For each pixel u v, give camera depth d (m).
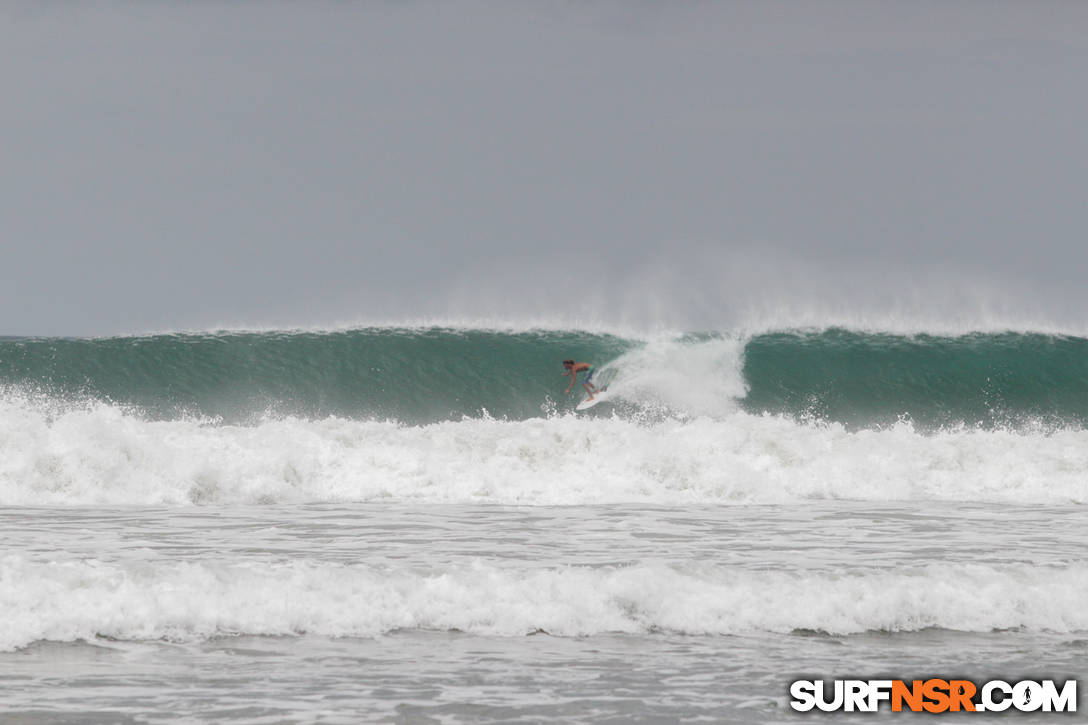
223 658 30.66
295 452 67.25
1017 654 33.62
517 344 126.06
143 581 35.16
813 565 42.47
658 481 68.50
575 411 116.25
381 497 63.94
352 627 33.75
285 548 44.53
